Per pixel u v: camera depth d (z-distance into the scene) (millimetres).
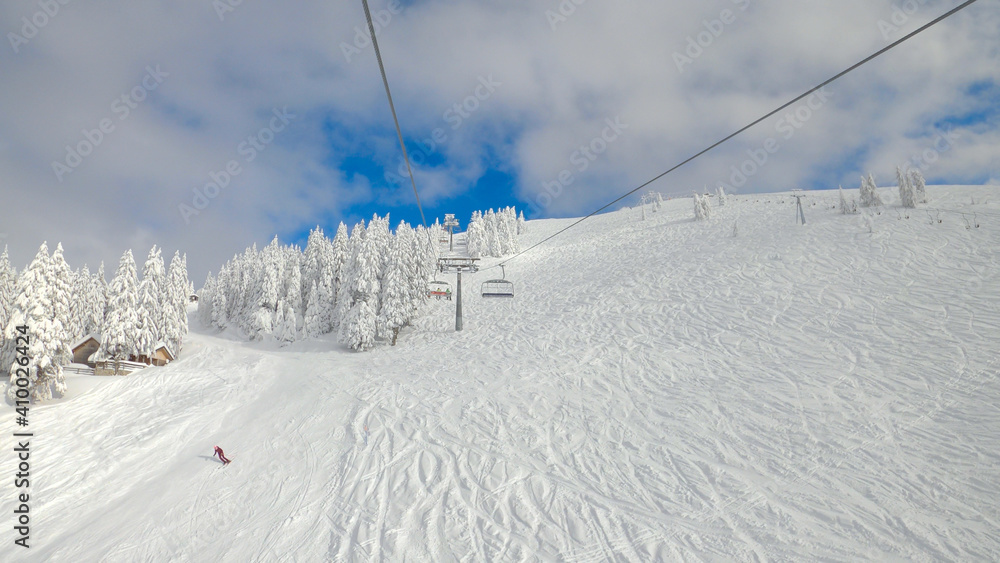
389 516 12602
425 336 38906
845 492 10961
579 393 19844
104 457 20344
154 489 16859
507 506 12453
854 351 18078
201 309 69000
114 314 36031
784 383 17000
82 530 14727
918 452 11773
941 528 9312
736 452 13555
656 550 10094
